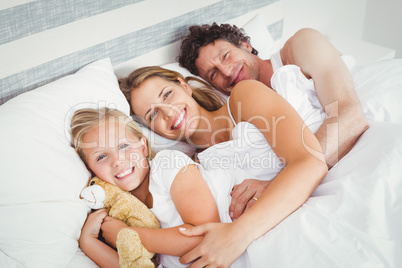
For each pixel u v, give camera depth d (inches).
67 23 48.1
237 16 67.9
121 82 51.6
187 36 58.8
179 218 41.9
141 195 44.9
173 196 41.3
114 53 54.3
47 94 43.4
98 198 41.2
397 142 40.8
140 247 38.3
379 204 37.6
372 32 99.1
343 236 35.3
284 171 40.7
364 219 36.7
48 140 40.4
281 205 38.3
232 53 57.6
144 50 57.5
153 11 55.9
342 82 50.6
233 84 58.3
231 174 45.8
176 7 58.4
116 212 41.1
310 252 34.4
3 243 36.1
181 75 54.4
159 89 50.3
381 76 51.7
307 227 36.5
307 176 39.5
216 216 40.6
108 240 40.4
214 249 36.6
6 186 37.1
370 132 45.4
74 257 38.9
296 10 80.4
